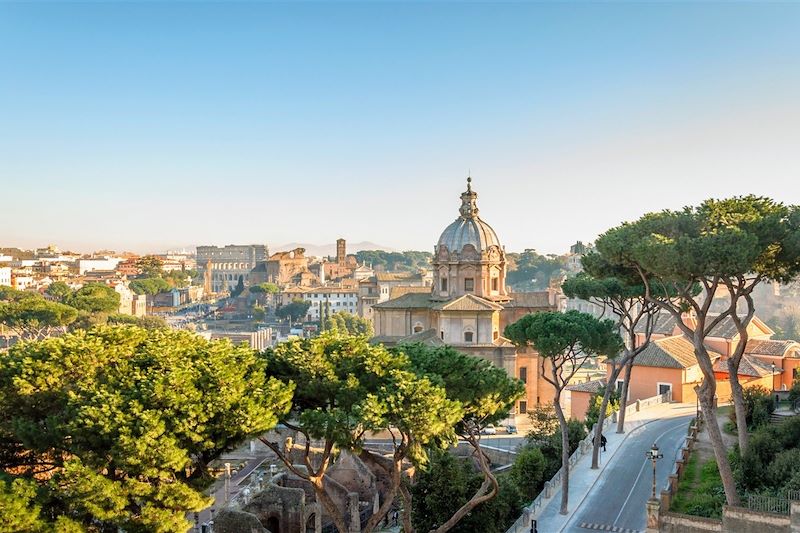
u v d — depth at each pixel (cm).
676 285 4281
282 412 3438
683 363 8712
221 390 3253
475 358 4072
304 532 5291
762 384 8631
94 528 3409
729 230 3822
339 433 3441
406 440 3809
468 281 9975
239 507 5347
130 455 3055
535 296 10581
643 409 8331
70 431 3162
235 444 3525
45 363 3528
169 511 3225
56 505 3272
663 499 4316
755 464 4697
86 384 3391
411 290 11619
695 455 5847
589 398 9000
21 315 12412
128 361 3675
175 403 3169
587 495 5572
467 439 4188
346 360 3731
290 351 3731
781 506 3834
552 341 5388
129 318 16175
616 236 4466
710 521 3966
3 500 2952
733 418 6525
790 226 4116
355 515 5544
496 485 4131
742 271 3788
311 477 3797
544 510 5331
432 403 3334
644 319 10625
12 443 3666
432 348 4194
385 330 10181
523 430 8962
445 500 4944
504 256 10250
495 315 9412
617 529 4884
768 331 10181
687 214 4344
